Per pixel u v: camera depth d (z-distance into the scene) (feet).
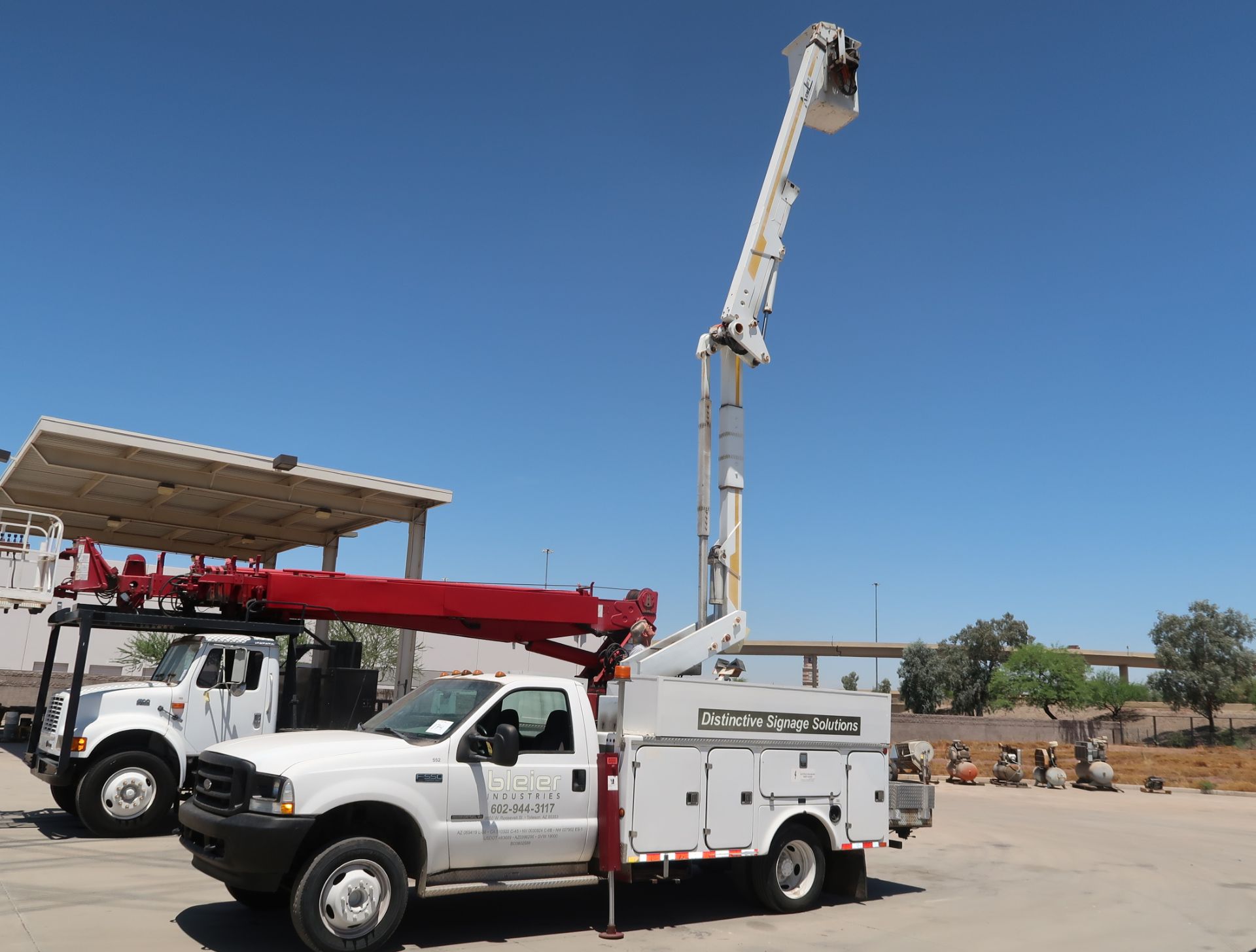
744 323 43.11
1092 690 222.07
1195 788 94.32
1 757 65.05
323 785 21.88
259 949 22.36
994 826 57.41
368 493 74.90
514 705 25.61
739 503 42.86
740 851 28.04
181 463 68.39
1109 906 33.22
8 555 41.19
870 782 31.58
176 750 37.96
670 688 27.14
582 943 24.40
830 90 47.24
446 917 26.71
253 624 39.86
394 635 146.92
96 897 27.02
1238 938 28.63
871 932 27.35
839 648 329.11
